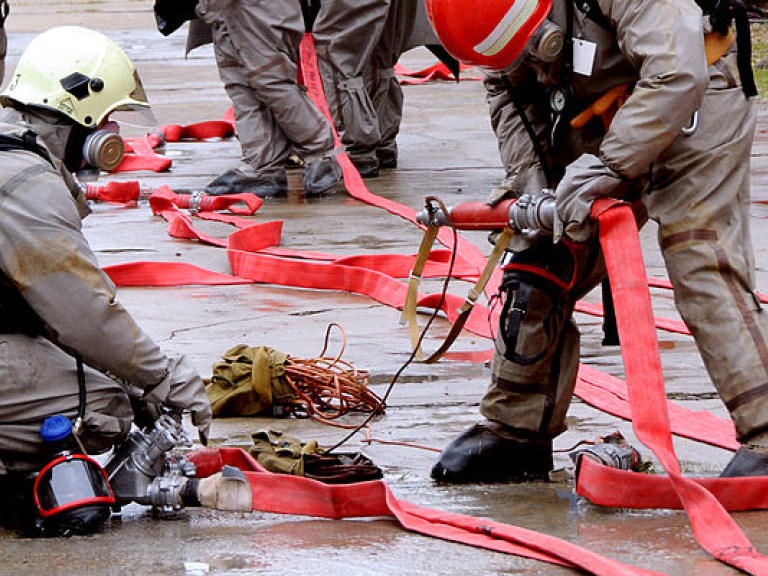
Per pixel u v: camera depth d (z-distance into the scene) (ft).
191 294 46.09
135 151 74.02
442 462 27.20
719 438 29.63
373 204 60.08
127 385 24.72
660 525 22.95
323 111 63.67
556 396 26.99
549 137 26.50
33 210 22.17
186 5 63.00
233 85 62.18
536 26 23.68
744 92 24.35
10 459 23.34
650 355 23.06
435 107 92.58
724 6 23.90
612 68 24.23
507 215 25.62
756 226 53.62
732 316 23.85
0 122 23.72
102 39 25.03
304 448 27.71
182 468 25.04
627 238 23.31
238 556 21.02
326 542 21.89
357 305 44.32
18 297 22.89
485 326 40.55
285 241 52.65
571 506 24.76
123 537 22.50
